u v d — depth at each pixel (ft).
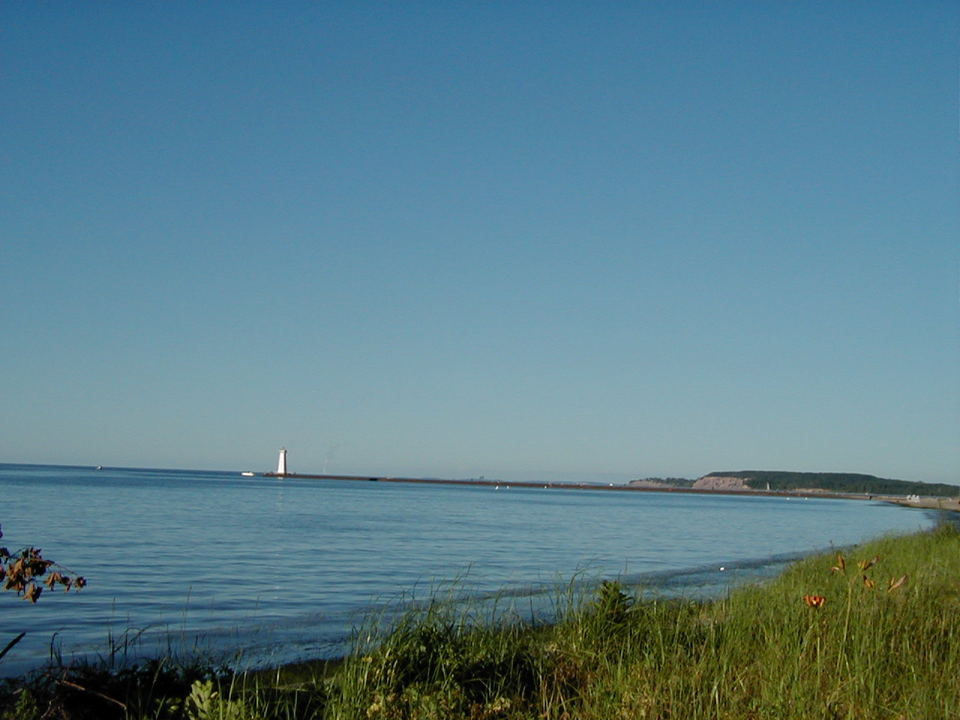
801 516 328.90
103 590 71.05
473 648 32.78
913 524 258.78
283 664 42.45
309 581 81.15
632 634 36.17
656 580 84.02
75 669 27.61
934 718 25.44
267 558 102.22
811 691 26.96
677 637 34.68
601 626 36.73
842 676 28.66
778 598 43.09
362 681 28.17
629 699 27.07
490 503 355.15
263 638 50.16
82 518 163.12
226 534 138.00
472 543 134.82
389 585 78.74
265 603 66.85
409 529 165.58
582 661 33.12
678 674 28.86
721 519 273.54
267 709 27.07
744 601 44.62
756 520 275.39
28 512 175.11
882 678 28.96
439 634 33.42
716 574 92.58
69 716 25.46
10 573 22.06
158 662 31.45
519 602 60.49
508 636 35.86
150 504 228.02
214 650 46.14
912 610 37.76
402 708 26.61
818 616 33.58
